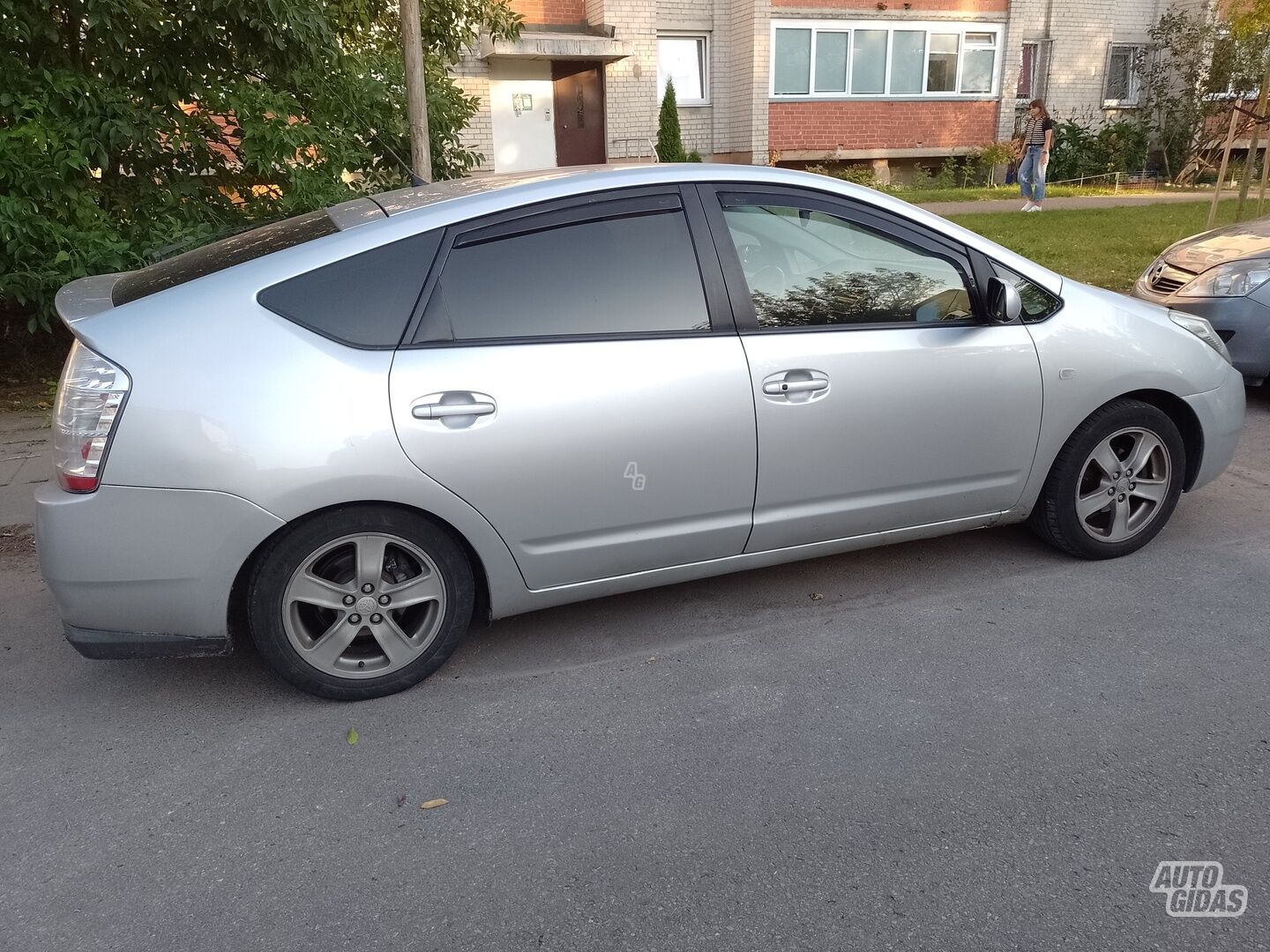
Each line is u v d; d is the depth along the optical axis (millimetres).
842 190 3559
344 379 2916
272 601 3000
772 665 3389
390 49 8562
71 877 2445
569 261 3195
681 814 2629
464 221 3119
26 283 6230
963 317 3682
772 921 2246
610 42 15867
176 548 2857
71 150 6352
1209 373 4070
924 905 2281
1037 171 14492
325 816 2662
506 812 2662
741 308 3355
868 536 3725
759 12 17641
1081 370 3799
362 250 3031
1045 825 2541
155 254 4301
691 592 3965
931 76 19562
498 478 3080
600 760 2879
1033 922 2225
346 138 7758
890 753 2869
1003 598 3816
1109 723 2975
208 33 6820
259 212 7625
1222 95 20641
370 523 3021
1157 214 13734
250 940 2234
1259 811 2570
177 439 2801
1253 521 4500
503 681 3334
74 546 2834
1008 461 3793
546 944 2203
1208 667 3268
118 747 3008
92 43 6836
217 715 3176
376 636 3168
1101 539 4055
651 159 17203
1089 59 21453
